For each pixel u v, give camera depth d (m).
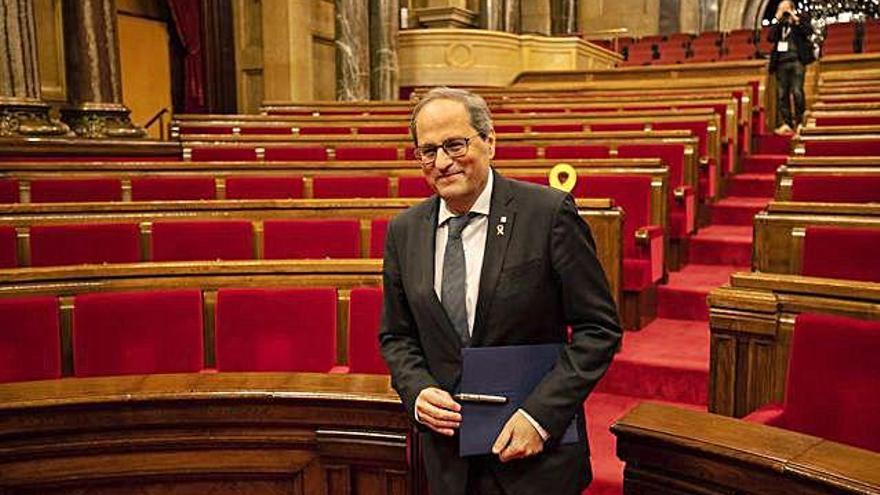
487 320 1.58
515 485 1.57
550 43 12.92
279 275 2.95
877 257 2.77
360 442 1.81
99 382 1.89
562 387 1.52
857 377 1.93
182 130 7.68
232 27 10.68
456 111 1.55
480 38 12.19
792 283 2.37
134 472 1.84
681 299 4.28
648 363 3.41
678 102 7.48
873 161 3.94
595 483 2.59
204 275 2.93
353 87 10.73
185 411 1.83
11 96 6.43
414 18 13.09
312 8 10.83
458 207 1.63
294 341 2.71
